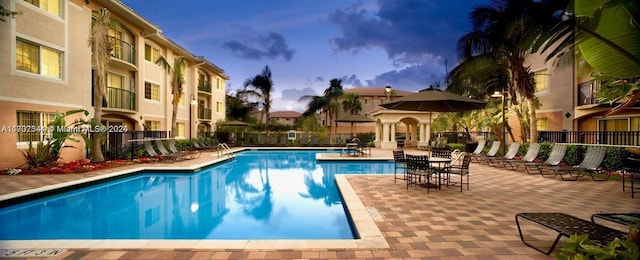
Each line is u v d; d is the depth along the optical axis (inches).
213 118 1203.9
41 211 293.6
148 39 784.3
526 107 689.0
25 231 233.0
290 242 166.7
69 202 327.6
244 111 1644.9
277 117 2287.2
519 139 756.0
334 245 162.7
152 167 498.6
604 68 132.9
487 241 169.8
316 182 448.8
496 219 210.7
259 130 1368.1
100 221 260.2
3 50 423.8
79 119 540.4
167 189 395.5
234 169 580.4
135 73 730.8
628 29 122.0
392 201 263.4
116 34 679.1
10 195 286.8
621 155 390.9
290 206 305.1
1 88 421.4
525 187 328.8
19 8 443.2
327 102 1387.8
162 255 150.9
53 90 496.1
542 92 701.9
